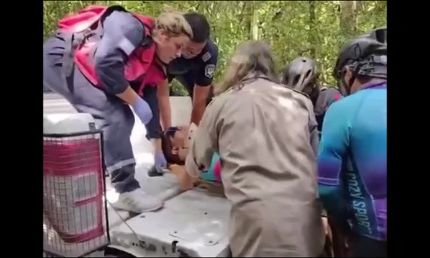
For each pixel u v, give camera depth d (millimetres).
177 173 1873
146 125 1882
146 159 1895
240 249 1347
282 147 1388
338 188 1309
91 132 1401
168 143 1953
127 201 1643
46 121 1368
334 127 1290
